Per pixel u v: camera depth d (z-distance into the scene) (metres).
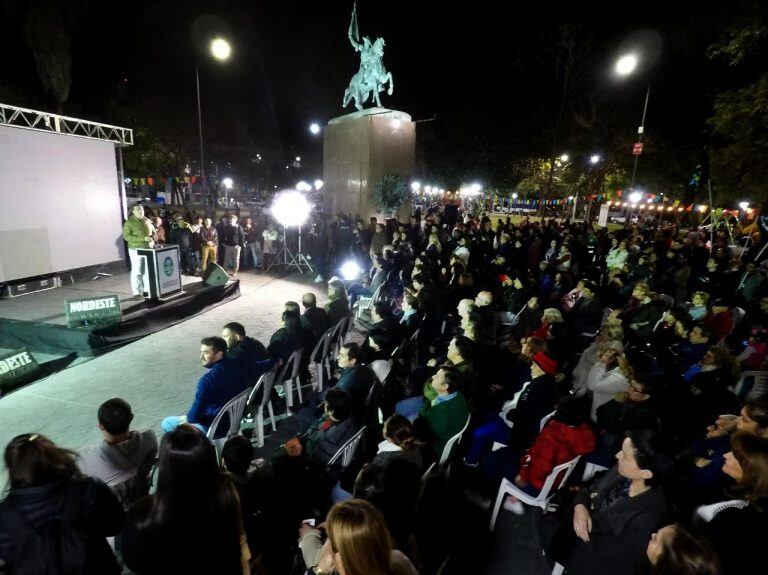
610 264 12.29
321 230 13.23
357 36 17.02
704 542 1.56
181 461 1.86
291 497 3.17
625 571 2.23
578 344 7.14
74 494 1.99
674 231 18.09
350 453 3.73
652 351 5.99
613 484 2.66
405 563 1.77
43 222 9.20
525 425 3.95
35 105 17.64
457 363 4.72
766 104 12.86
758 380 4.77
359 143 16.91
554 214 38.69
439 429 3.72
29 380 6.11
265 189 53.84
